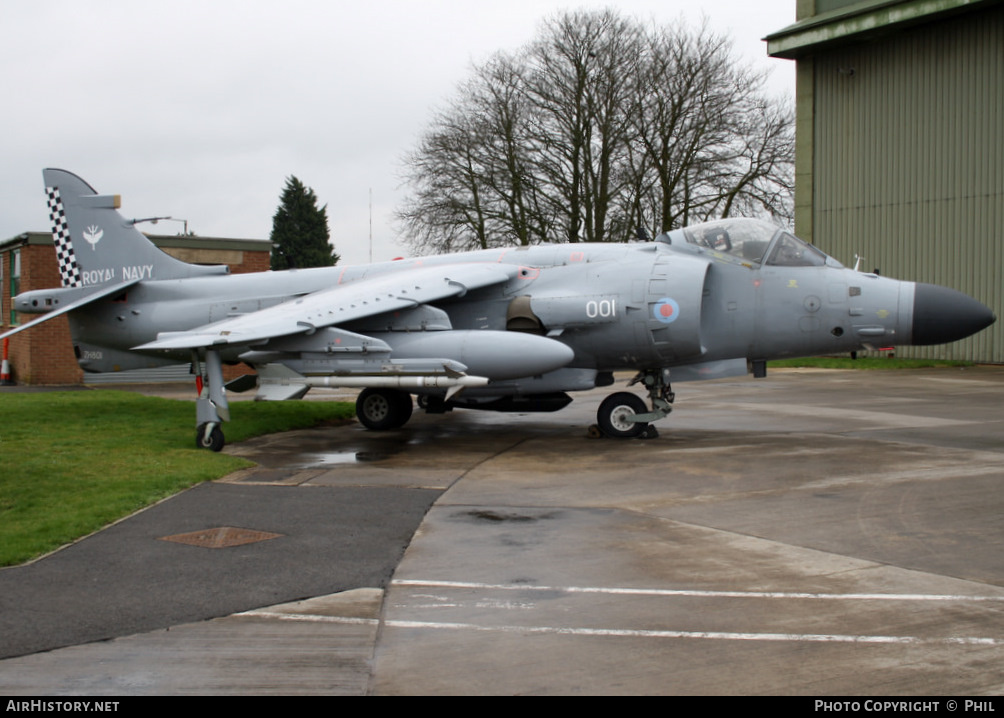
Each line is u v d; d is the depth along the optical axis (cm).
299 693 402
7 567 603
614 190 3322
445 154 3428
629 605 520
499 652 450
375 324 1223
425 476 973
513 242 3359
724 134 3294
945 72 2758
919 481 898
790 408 1656
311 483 930
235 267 2786
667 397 1302
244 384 1289
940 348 2850
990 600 523
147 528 717
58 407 1625
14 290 2666
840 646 452
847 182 3041
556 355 1115
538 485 911
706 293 1230
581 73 3291
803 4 3081
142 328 1523
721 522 732
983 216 2686
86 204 1577
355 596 543
